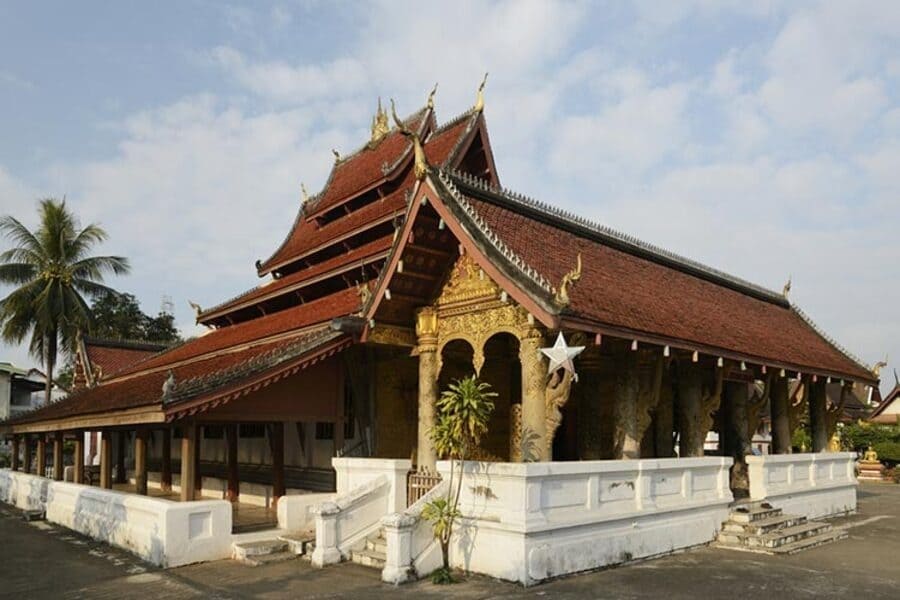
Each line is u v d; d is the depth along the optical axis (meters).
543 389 14.56
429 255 16.77
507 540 13.05
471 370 19.83
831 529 19.98
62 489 22.47
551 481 13.41
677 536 16.28
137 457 20.73
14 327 44.09
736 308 24.11
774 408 26.03
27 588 13.47
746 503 19.95
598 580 13.20
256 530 17.03
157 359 30.83
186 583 13.49
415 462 20.12
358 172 29.70
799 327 28.45
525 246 16.08
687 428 20.38
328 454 21.17
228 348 24.34
